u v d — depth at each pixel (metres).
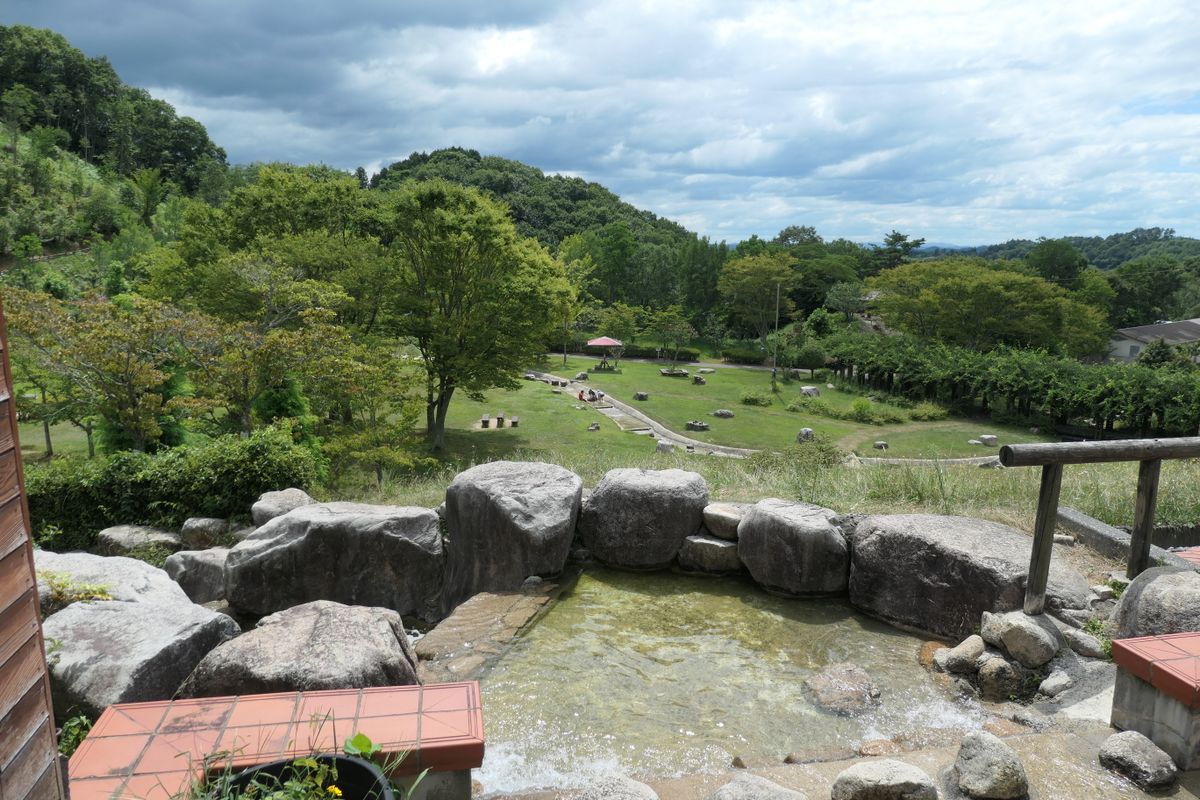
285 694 2.77
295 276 22.38
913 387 50.09
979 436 40.22
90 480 10.12
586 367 59.00
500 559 6.49
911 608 5.62
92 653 3.96
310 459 10.62
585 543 7.20
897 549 5.74
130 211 76.19
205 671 3.70
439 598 6.75
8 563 1.55
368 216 31.83
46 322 14.11
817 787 3.38
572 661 5.11
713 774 3.51
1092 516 7.03
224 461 9.81
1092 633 4.73
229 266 21.39
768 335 70.50
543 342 32.09
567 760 3.88
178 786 2.26
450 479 11.98
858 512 7.35
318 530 6.50
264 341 15.91
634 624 5.77
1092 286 73.19
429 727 2.57
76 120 102.25
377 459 18.03
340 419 19.83
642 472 7.34
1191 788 3.21
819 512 6.47
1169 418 37.78
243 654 3.77
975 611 5.24
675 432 36.69
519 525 6.38
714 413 41.62
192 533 9.27
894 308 60.47
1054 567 5.41
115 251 53.75
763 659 5.16
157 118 107.00
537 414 37.50
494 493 6.55
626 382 51.19
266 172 33.25
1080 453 4.65
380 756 2.41
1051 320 54.34
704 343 73.25
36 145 80.69
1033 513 6.99
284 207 31.14
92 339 13.70
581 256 76.75
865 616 5.91
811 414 44.78
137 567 5.39
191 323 15.11
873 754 3.85
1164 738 3.42
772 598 6.30
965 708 4.46
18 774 1.55
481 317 26.61
